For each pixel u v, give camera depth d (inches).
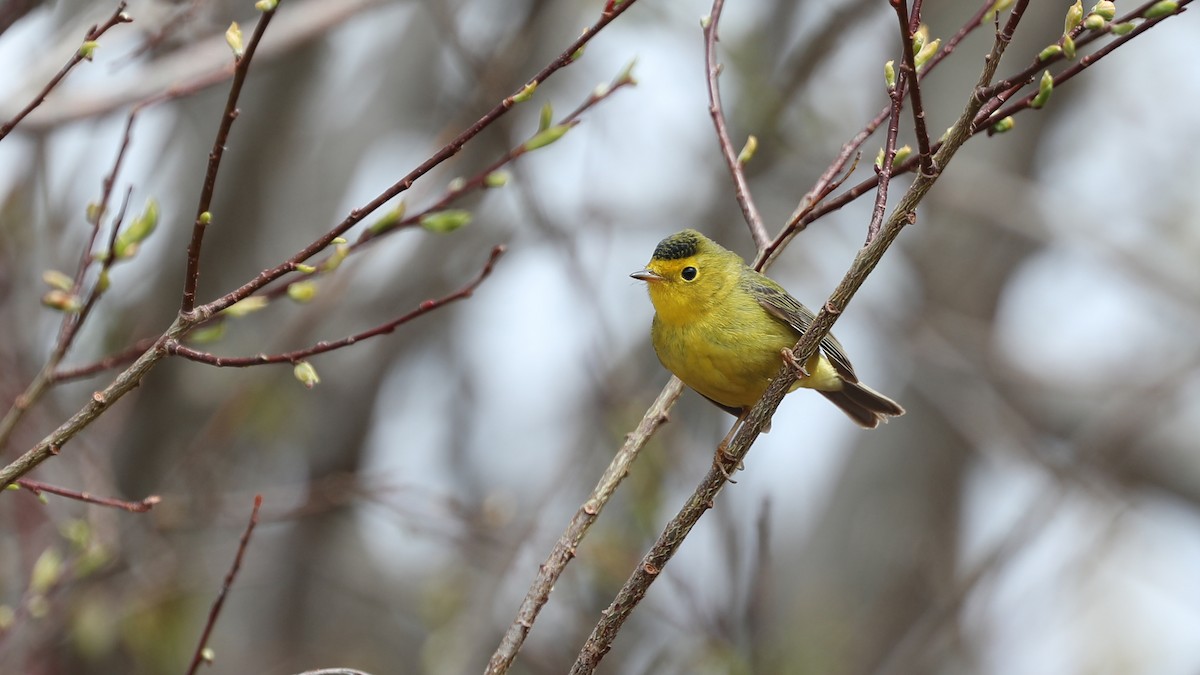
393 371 653.3
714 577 484.1
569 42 597.3
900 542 719.7
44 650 462.0
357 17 518.3
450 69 641.0
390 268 639.8
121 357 275.4
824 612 689.0
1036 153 735.1
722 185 642.2
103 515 467.2
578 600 544.4
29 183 490.3
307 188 608.1
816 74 605.0
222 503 507.2
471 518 518.0
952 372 668.1
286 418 558.3
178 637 503.5
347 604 654.5
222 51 414.6
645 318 637.3
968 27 301.9
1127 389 629.6
